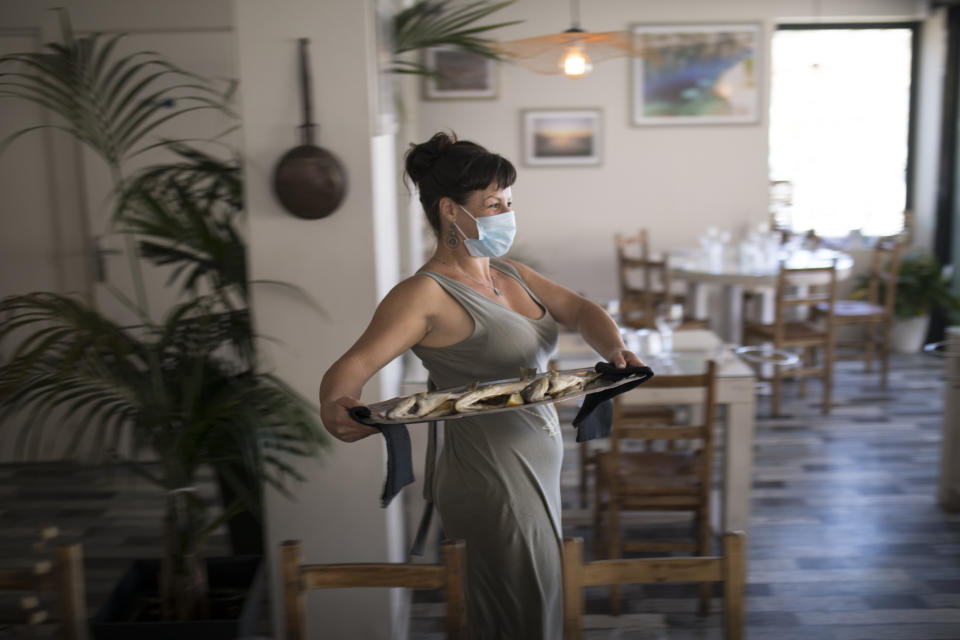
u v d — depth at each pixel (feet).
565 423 17.17
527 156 23.11
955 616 9.94
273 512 8.47
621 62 22.62
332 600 8.68
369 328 5.86
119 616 8.45
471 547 6.41
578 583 5.45
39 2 14.16
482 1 9.54
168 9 14.20
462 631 5.42
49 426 15.08
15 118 14.62
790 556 11.55
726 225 23.43
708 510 9.96
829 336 17.62
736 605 5.46
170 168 8.37
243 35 7.58
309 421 7.70
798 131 23.99
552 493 6.44
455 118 22.89
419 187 6.16
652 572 5.47
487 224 5.91
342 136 7.73
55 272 15.10
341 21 7.55
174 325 7.88
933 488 13.91
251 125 7.72
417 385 10.63
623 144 23.04
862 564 11.29
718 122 22.90
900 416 17.62
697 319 18.97
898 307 21.93
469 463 6.28
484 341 6.06
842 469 14.79
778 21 22.77
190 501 7.98
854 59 23.57
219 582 9.14
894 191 23.99
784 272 17.21
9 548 12.14
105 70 14.28
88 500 13.83
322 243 7.93
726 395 11.02
